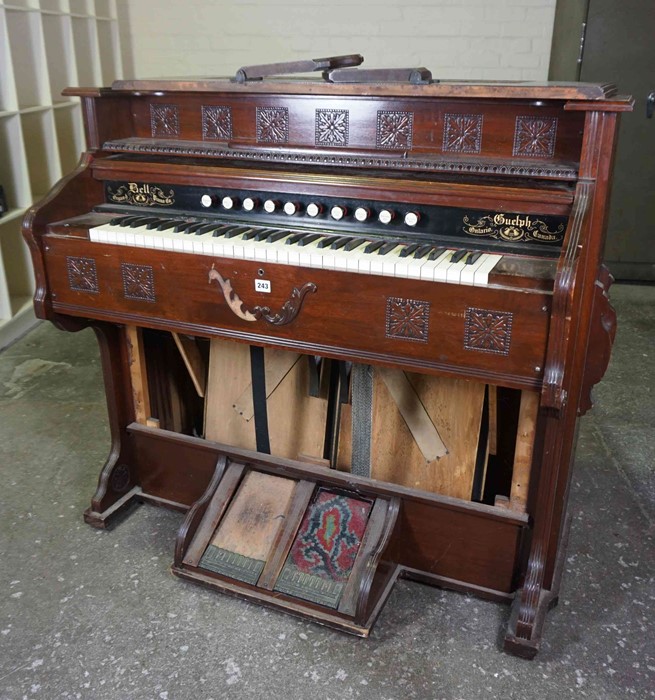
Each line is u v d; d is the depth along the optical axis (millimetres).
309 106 1737
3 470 2486
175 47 4848
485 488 1991
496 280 1378
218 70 4848
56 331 3787
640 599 1897
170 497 2223
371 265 1466
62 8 4203
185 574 1907
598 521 2234
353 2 4516
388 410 1858
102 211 1923
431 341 1473
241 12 4672
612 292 4434
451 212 1571
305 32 4645
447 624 1801
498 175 1547
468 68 4531
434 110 1634
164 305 1724
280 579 1834
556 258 1483
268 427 2025
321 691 1604
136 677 1641
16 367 3348
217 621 1809
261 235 1665
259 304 1610
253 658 1694
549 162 1556
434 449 1833
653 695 1597
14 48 3824
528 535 1799
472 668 1670
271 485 1987
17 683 1622
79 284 1809
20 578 1956
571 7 4234
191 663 1680
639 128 4289
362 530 1851
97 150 1924
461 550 1849
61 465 2516
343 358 1574
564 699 1585
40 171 4129
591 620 1820
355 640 1749
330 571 1819
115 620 1811
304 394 1968
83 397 3037
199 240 1633
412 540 1893
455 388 1774
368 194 1626
